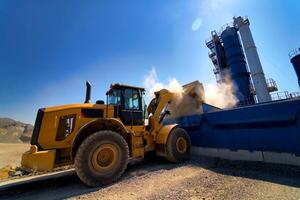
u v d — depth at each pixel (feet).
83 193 12.98
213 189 11.09
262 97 58.18
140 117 20.20
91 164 14.06
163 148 19.74
